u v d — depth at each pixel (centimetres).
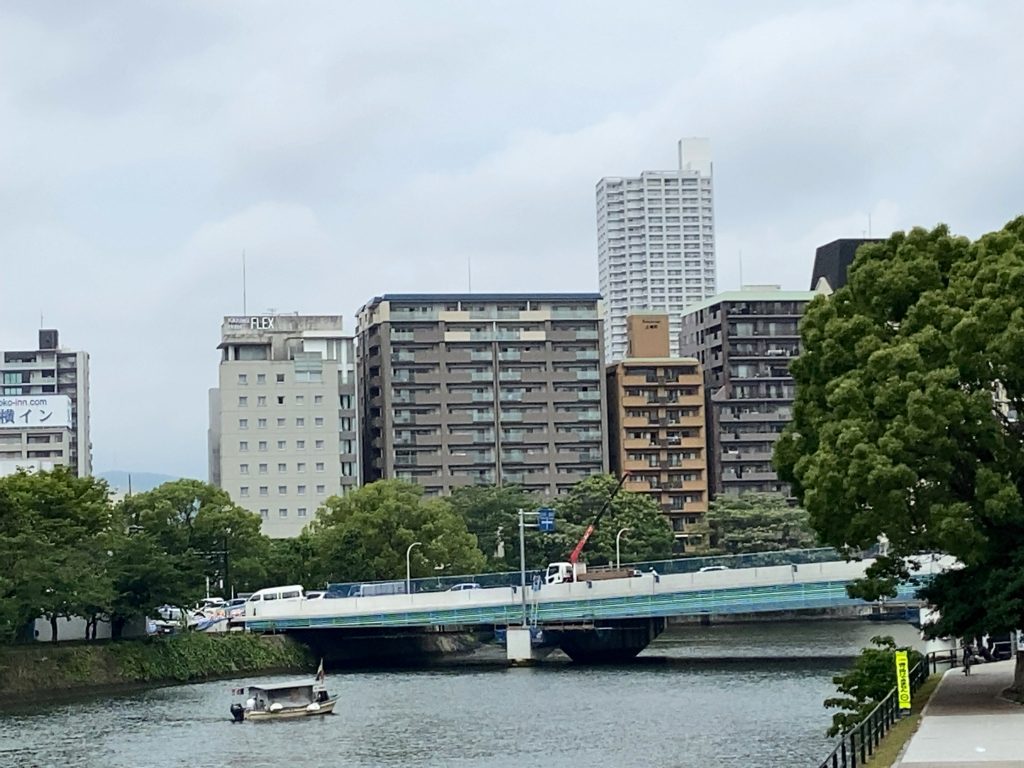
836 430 7456
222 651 15962
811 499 7412
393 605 16675
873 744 5866
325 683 14625
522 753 8944
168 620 17075
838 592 14750
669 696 11869
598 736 9538
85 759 9331
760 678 13238
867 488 7100
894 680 7519
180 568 16050
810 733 9188
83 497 15962
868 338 7638
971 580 7431
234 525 19850
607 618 16025
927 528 7212
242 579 19725
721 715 10369
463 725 10531
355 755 9225
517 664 16112
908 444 7069
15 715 11944
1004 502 6919
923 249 8025
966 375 7238
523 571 16512
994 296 7238
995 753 5519
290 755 9338
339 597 17575
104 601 14150
